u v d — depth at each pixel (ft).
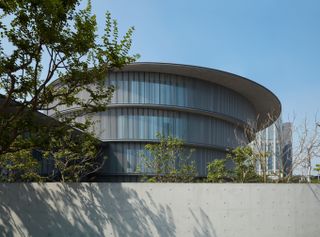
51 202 24.94
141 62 90.02
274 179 49.62
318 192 29.86
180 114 99.14
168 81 97.71
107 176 93.66
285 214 28.22
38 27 22.29
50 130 25.99
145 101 94.94
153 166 66.23
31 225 24.62
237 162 52.80
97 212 25.07
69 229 24.70
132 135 94.58
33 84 24.44
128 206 25.43
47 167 66.95
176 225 25.68
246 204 27.25
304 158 44.19
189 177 62.80
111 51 26.66
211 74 98.07
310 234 28.76
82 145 47.09
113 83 95.25
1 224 24.66
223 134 109.09
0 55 22.82
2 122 24.14
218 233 26.21
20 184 25.12
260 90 111.86
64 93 27.02
